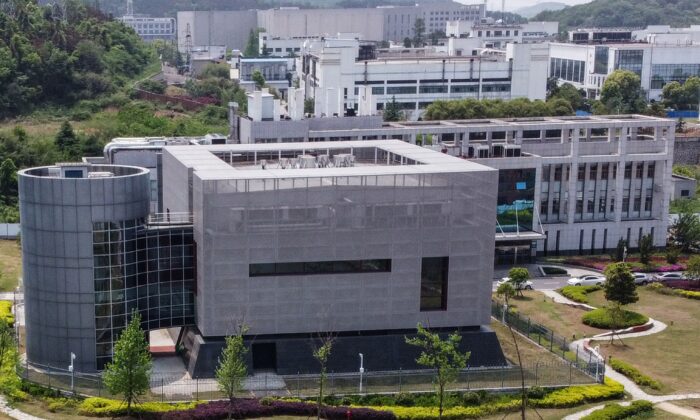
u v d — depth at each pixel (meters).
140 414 81.88
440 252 96.31
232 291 91.75
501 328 112.12
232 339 82.00
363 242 94.19
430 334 84.00
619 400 90.69
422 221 95.19
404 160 108.69
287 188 91.31
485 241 97.44
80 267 90.56
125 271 92.44
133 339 80.12
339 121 146.75
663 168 154.88
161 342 103.81
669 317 120.44
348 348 94.56
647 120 154.12
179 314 96.56
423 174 94.38
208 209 89.62
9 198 171.62
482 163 139.00
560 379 93.25
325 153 118.06
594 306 123.56
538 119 158.00
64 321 91.62
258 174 92.56
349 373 93.31
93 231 90.19
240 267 91.50
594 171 152.25
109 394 86.06
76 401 84.31
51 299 91.50
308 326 94.25
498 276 137.75
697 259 134.88
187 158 103.38
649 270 141.38
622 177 151.88
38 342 93.25
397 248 95.12
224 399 85.56
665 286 134.12
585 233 152.38
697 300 129.12
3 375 88.12
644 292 133.00
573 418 85.25
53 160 187.50
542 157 146.12
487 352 97.62
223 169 95.94
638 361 102.94
